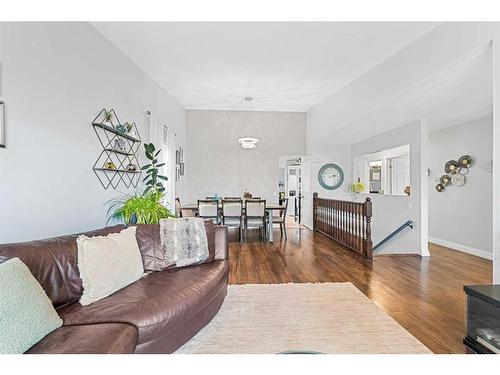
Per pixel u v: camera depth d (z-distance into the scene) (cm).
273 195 800
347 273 392
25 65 244
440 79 350
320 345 221
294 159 861
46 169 268
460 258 479
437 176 612
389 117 503
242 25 348
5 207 225
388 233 599
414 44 369
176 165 680
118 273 222
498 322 187
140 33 362
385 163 636
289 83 545
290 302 297
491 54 288
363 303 294
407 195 546
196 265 285
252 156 796
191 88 579
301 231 736
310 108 762
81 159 319
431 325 250
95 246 219
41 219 262
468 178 531
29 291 150
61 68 288
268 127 800
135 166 434
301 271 400
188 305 205
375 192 680
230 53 420
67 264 203
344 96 562
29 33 248
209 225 307
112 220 380
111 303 194
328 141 727
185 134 771
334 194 779
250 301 299
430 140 635
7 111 227
